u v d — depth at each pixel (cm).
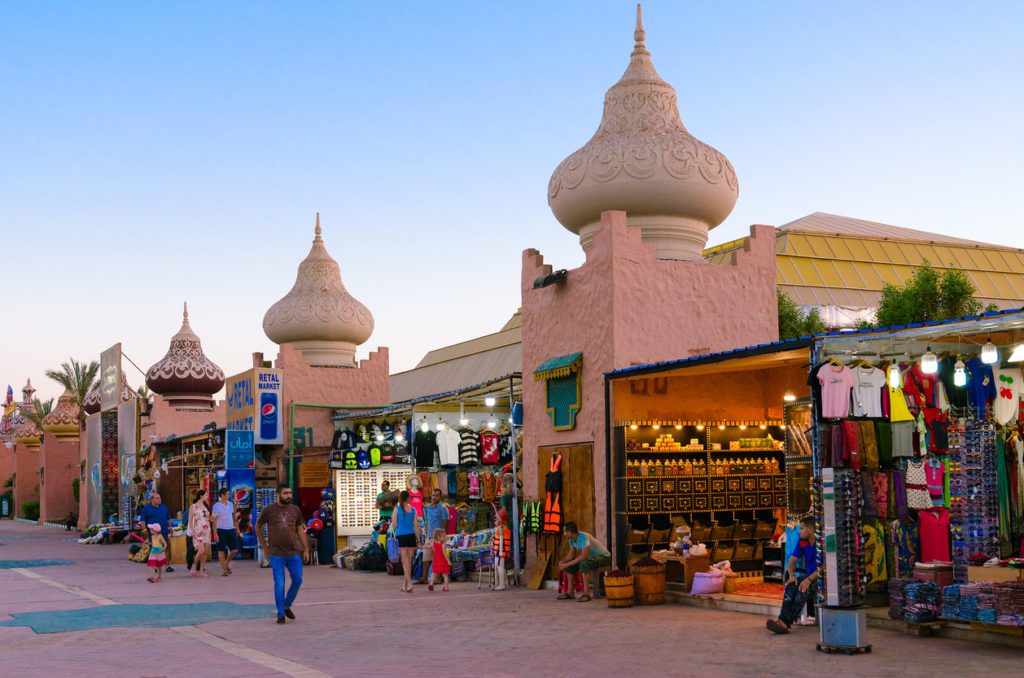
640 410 1478
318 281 2847
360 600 1450
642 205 1620
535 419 1669
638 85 1702
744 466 1521
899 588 1061
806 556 1095
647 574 1341
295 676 852
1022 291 4600
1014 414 1140
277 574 1209
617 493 1454
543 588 1598
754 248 1639
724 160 1675
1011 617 959
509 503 1770
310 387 2545
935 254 4547
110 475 3547
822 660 912
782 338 2906
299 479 2406
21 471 5725
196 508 1906
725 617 1206
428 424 1936
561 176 1675
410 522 1579
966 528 1086
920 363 1116
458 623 1189
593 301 1534
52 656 968
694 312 1559
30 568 2105
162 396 3803
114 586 1686
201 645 1033
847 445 1066
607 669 878
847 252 4319
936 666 874
